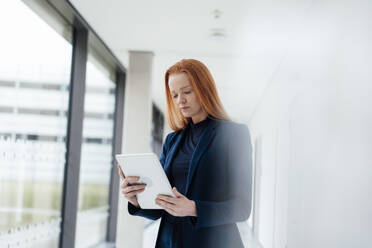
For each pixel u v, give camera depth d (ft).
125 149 17.76
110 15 13.82
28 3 9.95
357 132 6.57
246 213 3.93
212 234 3.93
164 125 37.70
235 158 4.01
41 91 10.77
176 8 13.12
